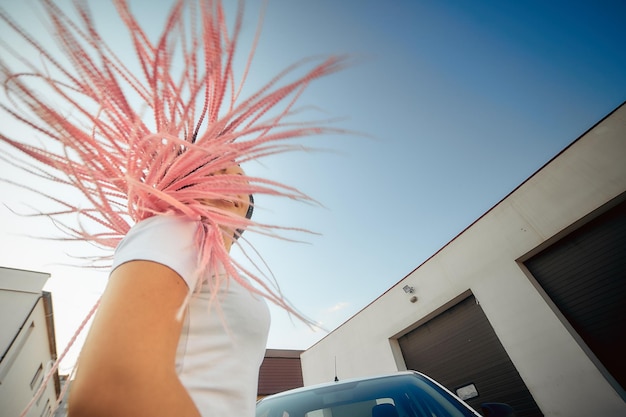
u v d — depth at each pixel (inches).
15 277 380.5
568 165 204.4
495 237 243.1
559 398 186.9
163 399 12.4
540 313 205.6
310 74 17.4
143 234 17.5
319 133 17.8
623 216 183.5
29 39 12.8
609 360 177.6
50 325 468.8
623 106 183.9
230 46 16.9
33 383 464.1
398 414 76.6
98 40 14.9
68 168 17.6
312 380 461.1
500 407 71.1
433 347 293.0
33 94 12.6
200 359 19.4
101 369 11.9
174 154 19.2
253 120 20.1
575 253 202.1
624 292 177.5
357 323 387.2
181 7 14.5
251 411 21.6
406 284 319.6
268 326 27.2
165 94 16.6
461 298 270.1
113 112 19.3
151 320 13.6
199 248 18.5
